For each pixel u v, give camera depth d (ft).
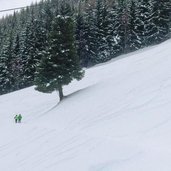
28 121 118.62
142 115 70.38
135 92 91.50
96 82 143.33
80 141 66.69
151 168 43.34
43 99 157.38
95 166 49.88
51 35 132.77
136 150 51.21
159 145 51.49
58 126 92.32
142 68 122.21
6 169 66.18
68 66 131.64
